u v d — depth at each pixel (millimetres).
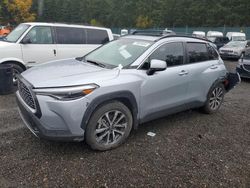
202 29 47688
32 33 7629
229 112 6184
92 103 3549
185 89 4926
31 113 3539
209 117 5711
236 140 4637
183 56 4941
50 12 67625
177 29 51000
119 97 3838
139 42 4680
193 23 58406
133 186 3225
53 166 3514
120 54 4520
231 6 53500
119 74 3922
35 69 4199
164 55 4582
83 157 3758
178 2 61094
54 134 3451
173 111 4867
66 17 72438
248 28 41656
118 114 3957
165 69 4250
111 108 3816
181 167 3668
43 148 3945
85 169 3484
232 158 3996
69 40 8352
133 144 4230
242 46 18469
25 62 7516
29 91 3541
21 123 4840
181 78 4754
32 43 7609
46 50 7855
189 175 3502
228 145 4418
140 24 64375
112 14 74938
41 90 3400
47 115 3400
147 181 3328
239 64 10414
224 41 22781
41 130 3436
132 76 4016
